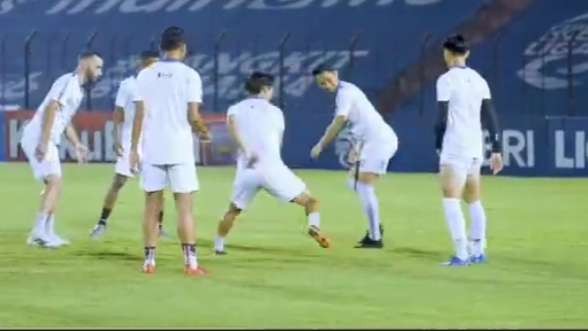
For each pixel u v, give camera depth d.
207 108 108.88
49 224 43.88
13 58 121.94
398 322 28.02
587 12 108.06
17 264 39.00
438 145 38.41
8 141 93.38
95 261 39.78
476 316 29.05
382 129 43.41
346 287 34.09
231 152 87.50
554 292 33.16
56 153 43.34
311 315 29.19
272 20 118.50
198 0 123.56
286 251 42.66
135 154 36.72
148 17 123.38
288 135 86.62
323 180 76.56
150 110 36.19
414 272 37.16
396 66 108.81
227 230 41.66
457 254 38.84
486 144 79.50
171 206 59.34
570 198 64.06
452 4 113.25
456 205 38.50
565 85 103.25
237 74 112.81
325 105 106.38
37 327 27.42
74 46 121.75
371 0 116.75
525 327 27.23
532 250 42.88
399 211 57.56
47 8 127.81
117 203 61.16
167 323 27.98
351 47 102.62
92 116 91.69
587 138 78.31
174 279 35.69
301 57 113.06
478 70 107.19
